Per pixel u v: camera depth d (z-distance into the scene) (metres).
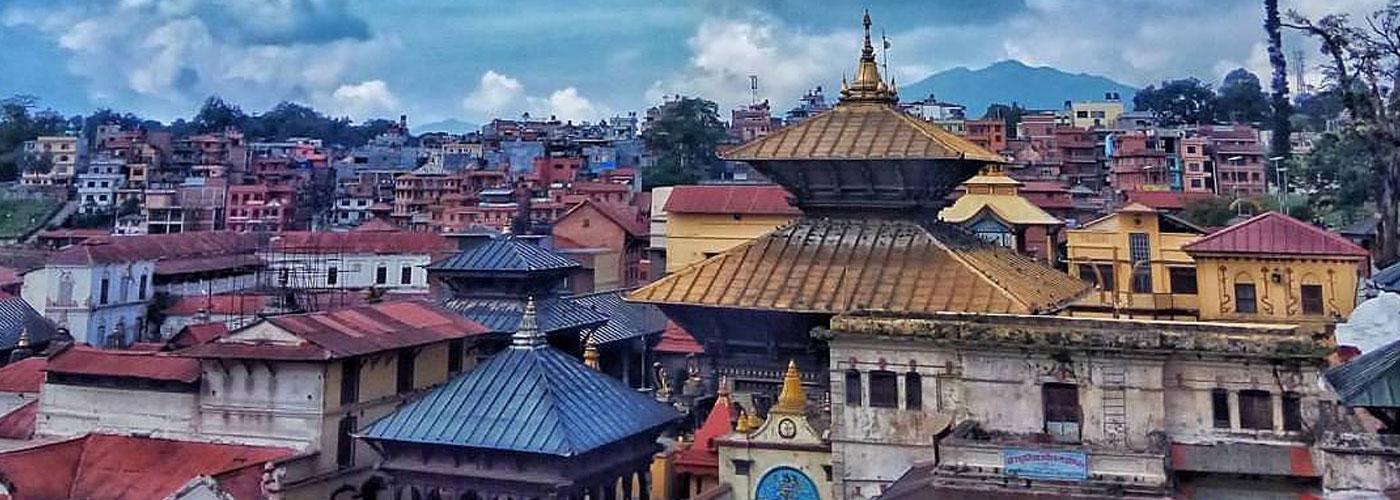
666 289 33.75
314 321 42.62
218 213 166.75
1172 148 153.88
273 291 97.31
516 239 59.72
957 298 30.91
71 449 40.69
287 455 38.94
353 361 41.72
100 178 179.12
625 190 142.00
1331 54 85.75
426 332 45.53
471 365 49.91
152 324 106.75
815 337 30.30
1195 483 26.72
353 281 115.50
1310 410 26.27
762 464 31.42
